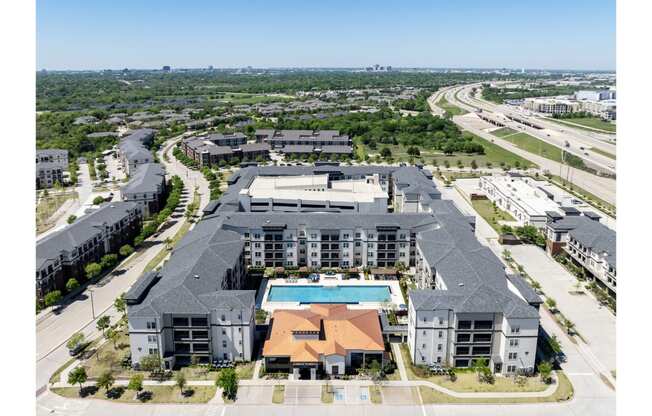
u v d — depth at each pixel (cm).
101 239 18012
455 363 12044
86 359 12356
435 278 14275
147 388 11262
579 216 19538
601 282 16188
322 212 19662
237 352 12294
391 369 11925
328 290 16150
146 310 11688
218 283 13200
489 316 11669
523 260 18638
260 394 11081
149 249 19738
